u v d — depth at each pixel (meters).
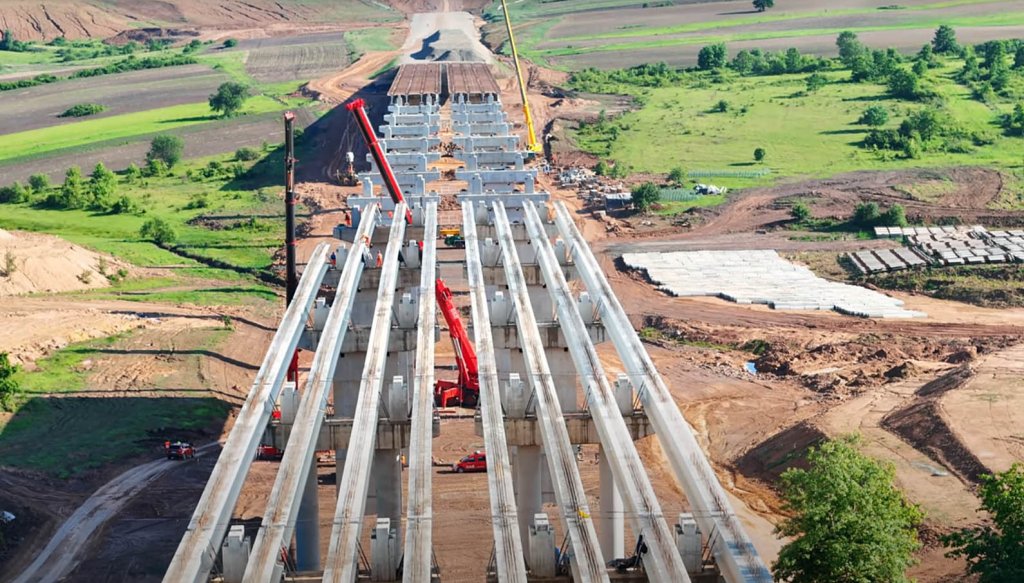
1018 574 51.97
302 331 75.25
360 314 88.50
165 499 76.56
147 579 65.88
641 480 53.75
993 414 79.75
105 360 104.31
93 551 69.25
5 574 66.81
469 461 79.31
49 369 101.00
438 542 68.38
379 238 100.50
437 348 106.69
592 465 79.44
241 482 54.81
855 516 53.31
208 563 48.06
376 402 61.75
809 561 54.06
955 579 60.75
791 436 81.62
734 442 84.75
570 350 69.69
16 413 90.75
